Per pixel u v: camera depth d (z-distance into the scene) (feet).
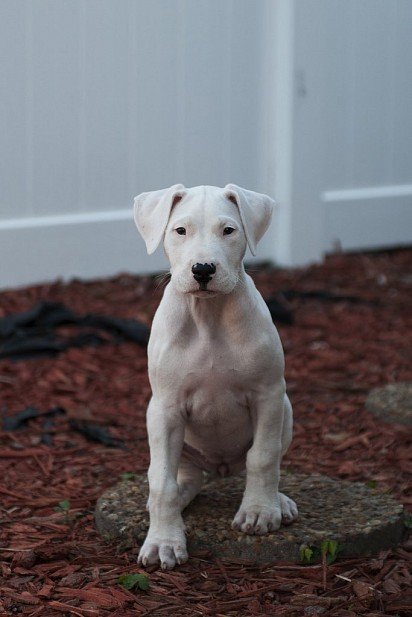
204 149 30.17
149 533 14.08
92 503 16.12
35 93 27.50
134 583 13.37
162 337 13.76
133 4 28.35
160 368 13.75
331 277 30.99
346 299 28.63
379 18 33.35
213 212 13.12
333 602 13.04
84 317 25.48
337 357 23.70
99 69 28.25
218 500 15.34
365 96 33.53
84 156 28.45
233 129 30.48
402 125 34.45
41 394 21.15
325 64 32.58
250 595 13.26
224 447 14.60
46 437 19.01
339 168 33.55
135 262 29.60
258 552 13.98
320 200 31.89
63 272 28.60
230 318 13.47
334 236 33.73
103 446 18.70
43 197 28.09
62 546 14.48
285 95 30.63
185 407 13.99
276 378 13.87
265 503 14.16
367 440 19.01
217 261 12.71
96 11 27.91
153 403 13.99
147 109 29.07
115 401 20.94
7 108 27.22
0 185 27.50
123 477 16.97
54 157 28.07
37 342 23.63
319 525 14.46
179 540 13.93
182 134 29.71
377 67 33.55
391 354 24.13
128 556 14.23
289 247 31.53
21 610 12.99
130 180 29.22
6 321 24.77
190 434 14.55
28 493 16.55
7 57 27.02
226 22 29.78
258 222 13.58
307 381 22.31
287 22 30.19
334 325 26.30
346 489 15.80
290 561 13.99
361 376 22.63
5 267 27.76
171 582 13.52
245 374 13.66
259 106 30.81
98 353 23.49
